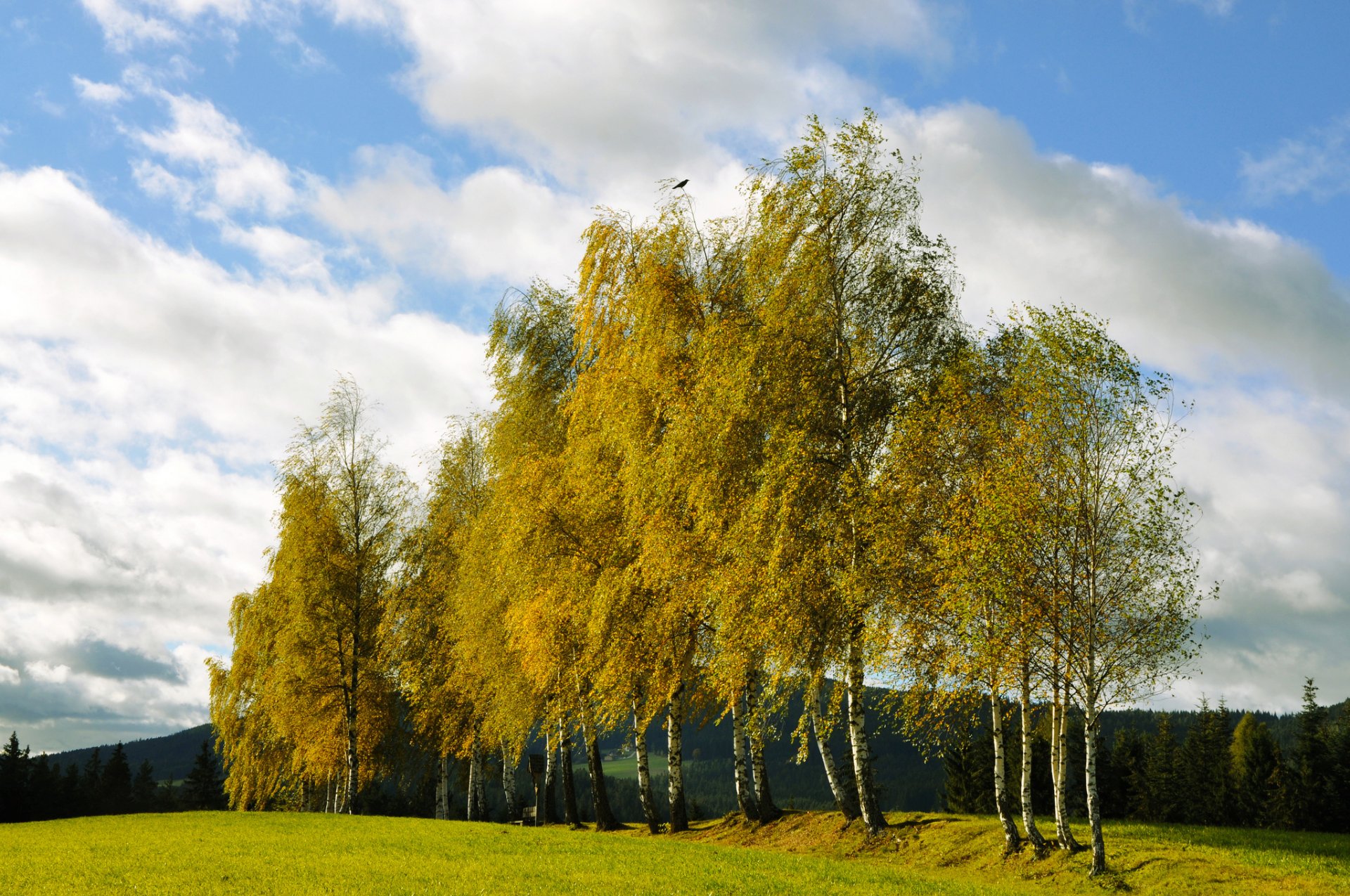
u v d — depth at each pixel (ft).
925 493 78.38
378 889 56.34
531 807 149.69
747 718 105.70
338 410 154.40
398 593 153.28
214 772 364.79
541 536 105.40
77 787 346.74
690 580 88.38
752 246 86.99
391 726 154.71
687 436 84.17
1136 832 78.07
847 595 75.66
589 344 102.63
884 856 82.64
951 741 83.82
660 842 91.15
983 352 84.43
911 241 87.61
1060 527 72.74
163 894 54.24
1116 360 73.51
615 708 99.86
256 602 185.57
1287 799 214.28
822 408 82.89
